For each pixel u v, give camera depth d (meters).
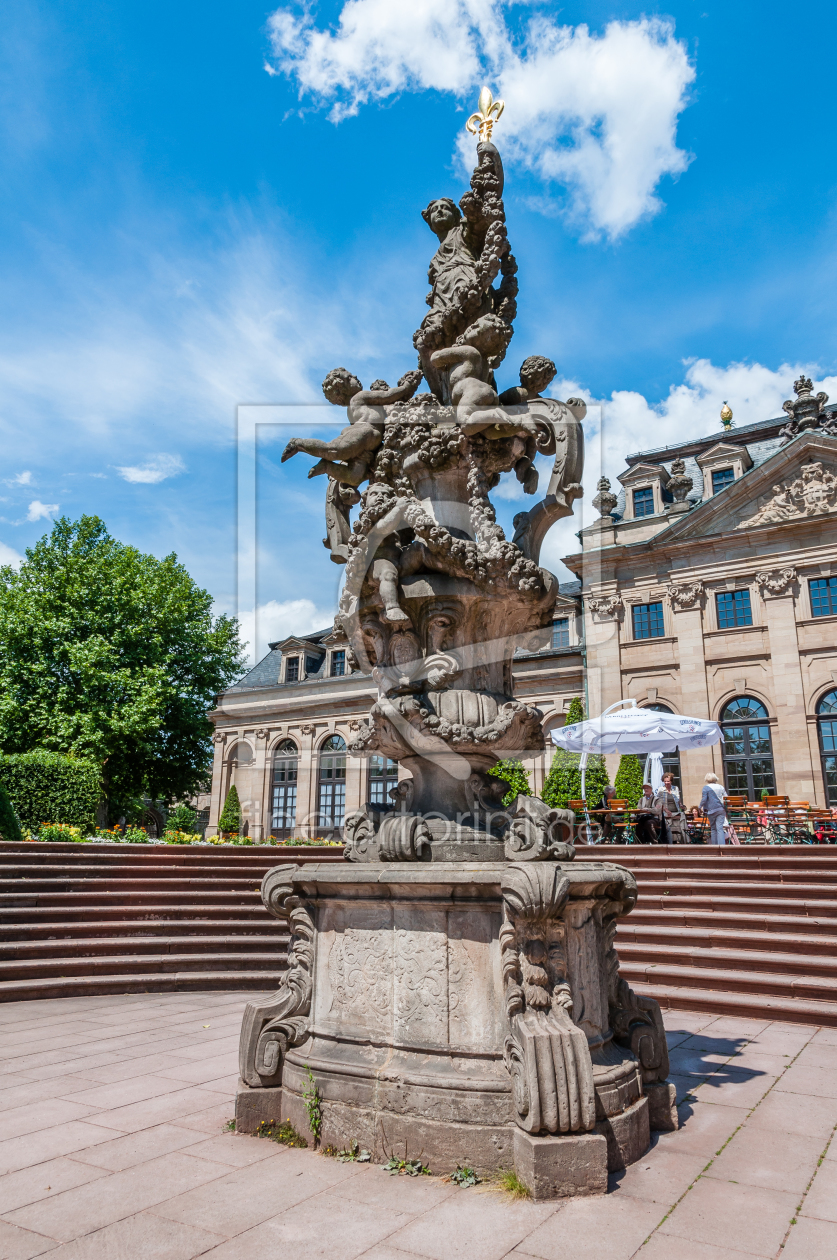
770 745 26.27
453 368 4.56
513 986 3.37
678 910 9.03
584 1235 2.82
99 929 8.94
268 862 11.81
